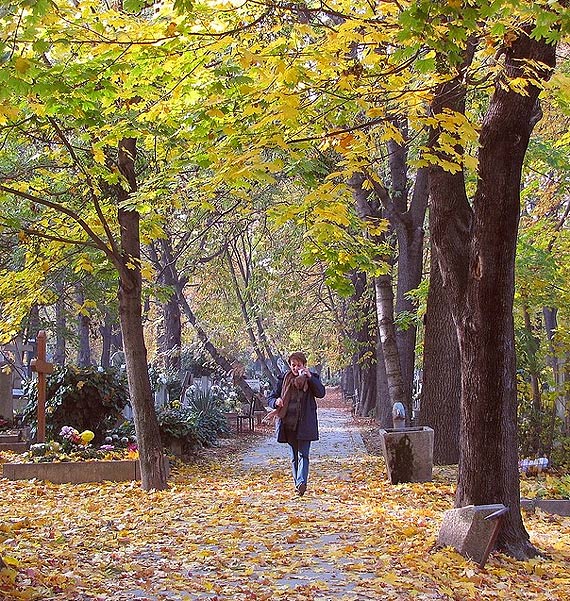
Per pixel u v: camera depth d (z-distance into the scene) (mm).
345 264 11336
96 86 7660
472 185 16344
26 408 17875
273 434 28578
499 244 8328
